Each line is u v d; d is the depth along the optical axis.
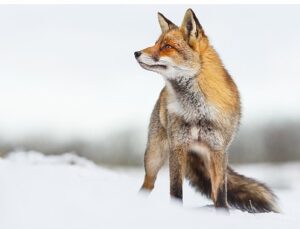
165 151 20.38
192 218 12.15
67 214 10.87
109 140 46.12
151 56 17.80
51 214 10.70
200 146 18.34
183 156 18.38
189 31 17.95
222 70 18.20
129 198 13.06
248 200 20.77
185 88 17.95
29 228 9.95
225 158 18.09
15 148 29.48
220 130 17.81
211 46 18.41
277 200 20.77
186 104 18.00
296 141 53.62
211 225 11.83
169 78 18.11
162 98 19.56
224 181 18.05
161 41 18.02
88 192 12.91
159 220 11.48
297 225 13.93
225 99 17.78
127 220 11.12
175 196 18.16
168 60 17.78
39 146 37.84
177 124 18.19
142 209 12.12
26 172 14.81
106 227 10.50
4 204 10.81
